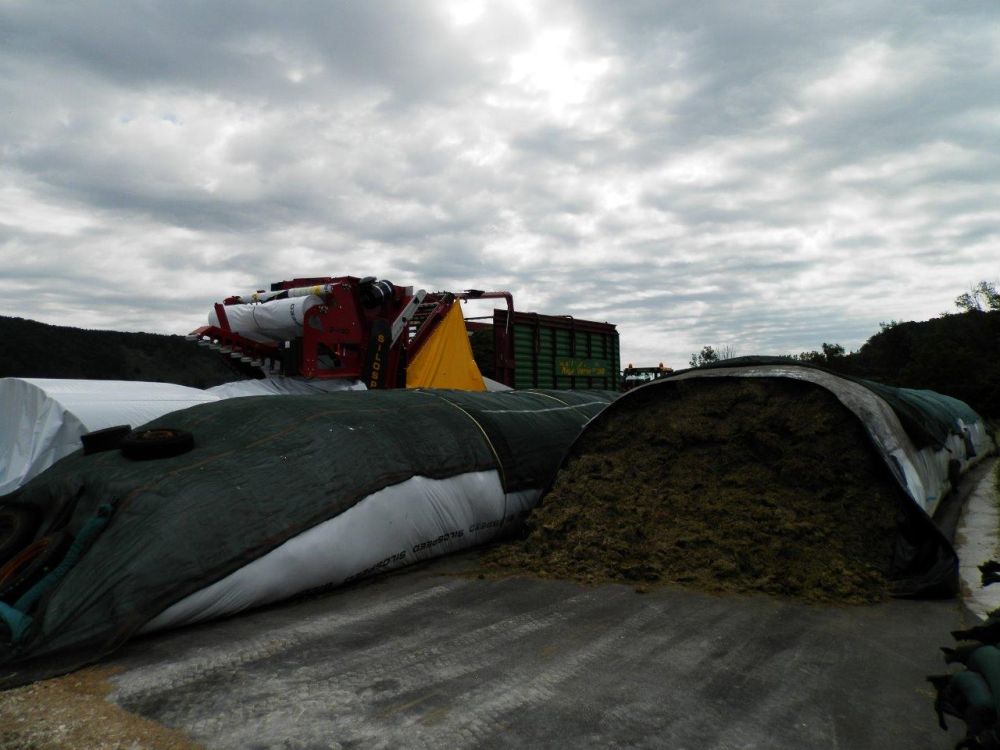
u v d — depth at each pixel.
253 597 4.76
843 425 6.39
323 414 6.34
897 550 5.46
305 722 3.13
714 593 5.17
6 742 2.99
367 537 5.56
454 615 4.77
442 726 3.07
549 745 2.90
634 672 3.70
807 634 4.30
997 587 5.42
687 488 6.61
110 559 4.41
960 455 12.44
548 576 5.75
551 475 7.91
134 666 3.85
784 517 5.87
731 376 7.36
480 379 11.94
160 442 5.43
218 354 10.38
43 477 5.70
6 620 4.16
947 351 30.39
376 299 9.91
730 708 3.26
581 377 15.23
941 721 2.30
